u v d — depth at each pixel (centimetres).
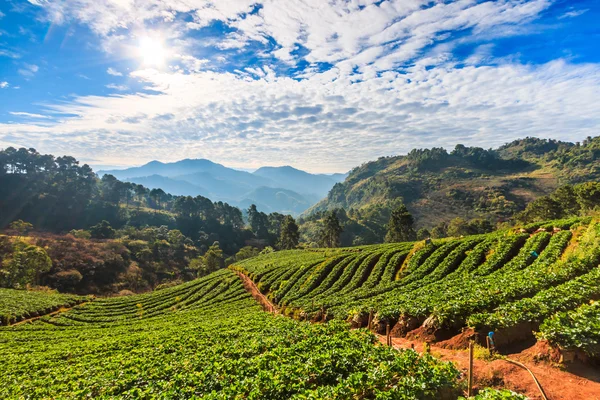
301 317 3819
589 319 1366
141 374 2019
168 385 1750
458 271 3766
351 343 1923
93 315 5822
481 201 17538
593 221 3622
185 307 5878
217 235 16562
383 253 5334
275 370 1636
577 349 1306
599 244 2748
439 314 2056
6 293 6681
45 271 8912
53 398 1811
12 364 2816
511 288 2172
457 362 1546
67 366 2597
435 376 1257
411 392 1171
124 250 11625
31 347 3572
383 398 1145
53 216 13525
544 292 1930
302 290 4953
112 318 5562
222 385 1641
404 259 4803
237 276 7512
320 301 4050
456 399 1230
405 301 2742
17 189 13750
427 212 18450
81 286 9362
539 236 3891
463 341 1806
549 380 1238
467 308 2019
